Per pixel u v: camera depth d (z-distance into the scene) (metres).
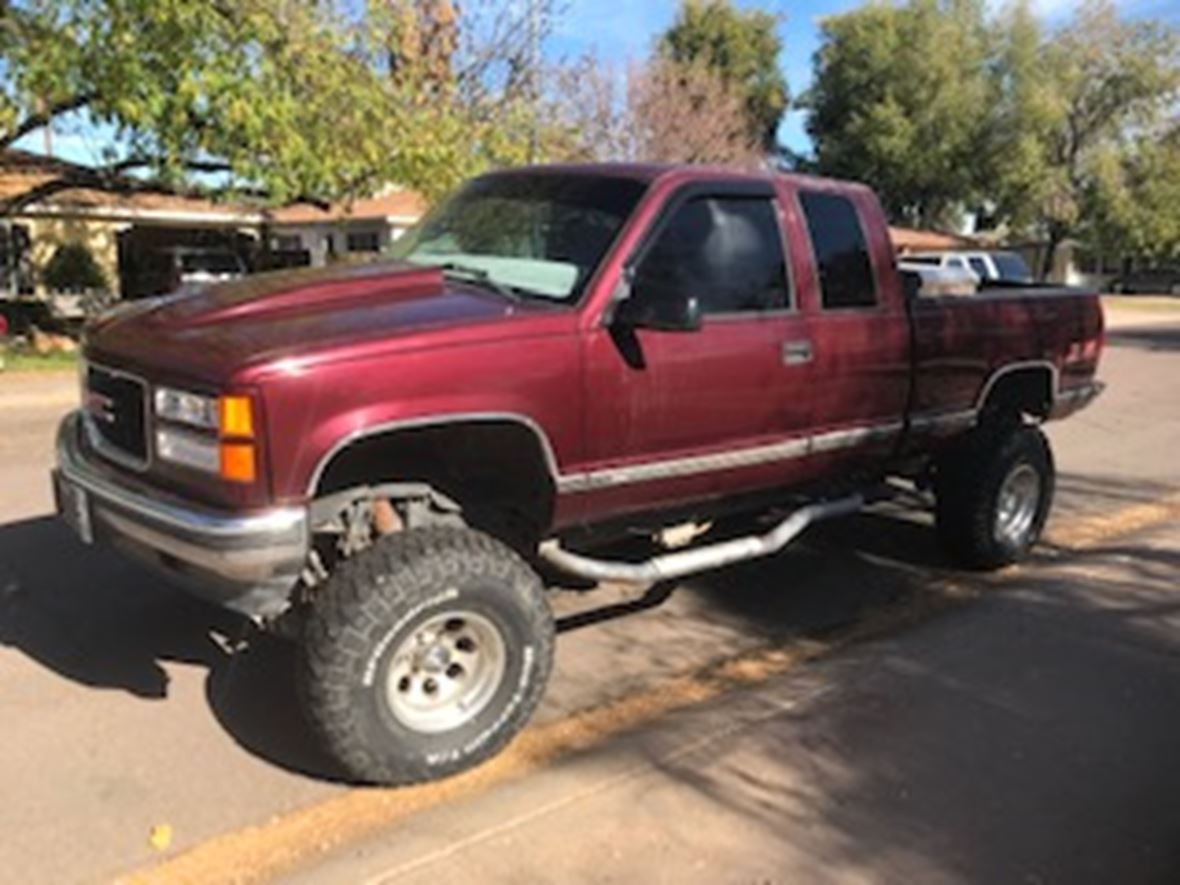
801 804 3.48
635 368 3.97
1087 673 4.59
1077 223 45.22
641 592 5.53
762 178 4.58
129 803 3.42
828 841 3.28
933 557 6.20
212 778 3.57
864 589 5.66
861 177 48.34
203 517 3.26
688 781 3.62
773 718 4.10
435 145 14.82
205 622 4.84
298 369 3.22
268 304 3.64
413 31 15.84
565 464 3.88
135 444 3.63
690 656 4.74
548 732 3.98
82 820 3.32
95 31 12.21
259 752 3.75
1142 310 40.50
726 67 49.72
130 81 12.36
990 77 45.25
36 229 26.56
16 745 3.75
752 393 4.39
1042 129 43.84
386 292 3.82
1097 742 3.96
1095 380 6.61
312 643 3.37
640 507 4.24
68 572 5.45
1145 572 6.00
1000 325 5.64
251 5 13.05
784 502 5.05
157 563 3.58
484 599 3.56
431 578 3.43
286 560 3.27
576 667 4.59
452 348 3.50
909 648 4.84
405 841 3.23
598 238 4.06
